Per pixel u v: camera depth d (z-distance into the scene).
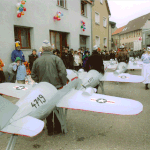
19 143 2.72
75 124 3.40
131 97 5.14
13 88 3.35
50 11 9.52
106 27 19.33
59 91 2.70
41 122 1.95
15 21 7.39
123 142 2.69
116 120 3.56
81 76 4.62
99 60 4.53
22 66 5.78
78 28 12.76
